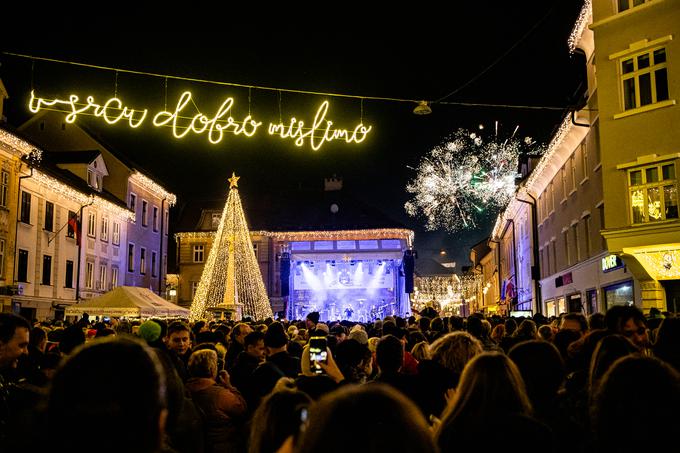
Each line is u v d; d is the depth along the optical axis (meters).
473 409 3.17
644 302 19.12
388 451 1.73
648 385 2.66
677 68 18.31
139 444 1.82
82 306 20.59
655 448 2.56
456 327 12.33
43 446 1.80
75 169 36.66
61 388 1.83
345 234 55.22
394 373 5.48
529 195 37.19
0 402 4.17
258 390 6.16
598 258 23.73
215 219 58.38
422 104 14.84
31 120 40.88
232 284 29.16
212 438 5.80
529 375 4.10
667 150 18.36
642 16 19.17
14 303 28.30
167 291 52.00
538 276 36.03
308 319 14.84
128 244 42.53
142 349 1.96
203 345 7.55
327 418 1.81
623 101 19.55
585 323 9.52
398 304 50.41
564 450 3.83
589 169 24.73
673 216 18.12
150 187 46.62
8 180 27.98
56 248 32.34
